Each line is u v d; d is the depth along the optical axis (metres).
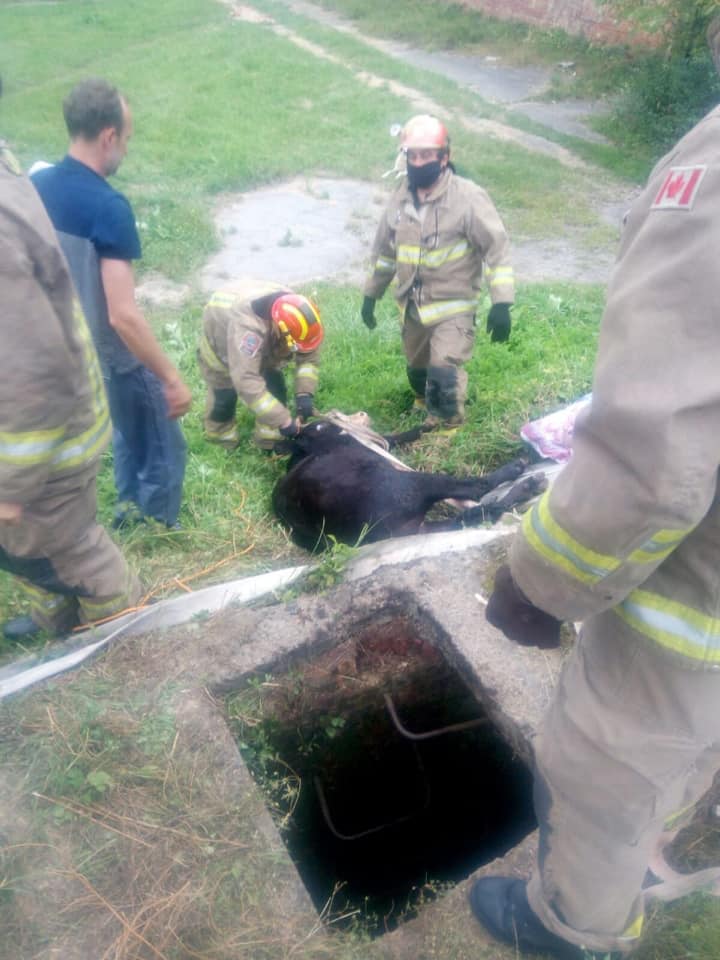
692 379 1.23
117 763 2.51
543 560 1.43
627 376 1.27
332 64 14.60
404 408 5.10
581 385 4.86
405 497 3.69
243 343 4.02
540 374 5.05
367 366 5.48
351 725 3.24
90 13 19.69
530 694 2.73
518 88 13.32
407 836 3.71
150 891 2.22
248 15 19.16
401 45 16.28
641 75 11.59
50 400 2.21
